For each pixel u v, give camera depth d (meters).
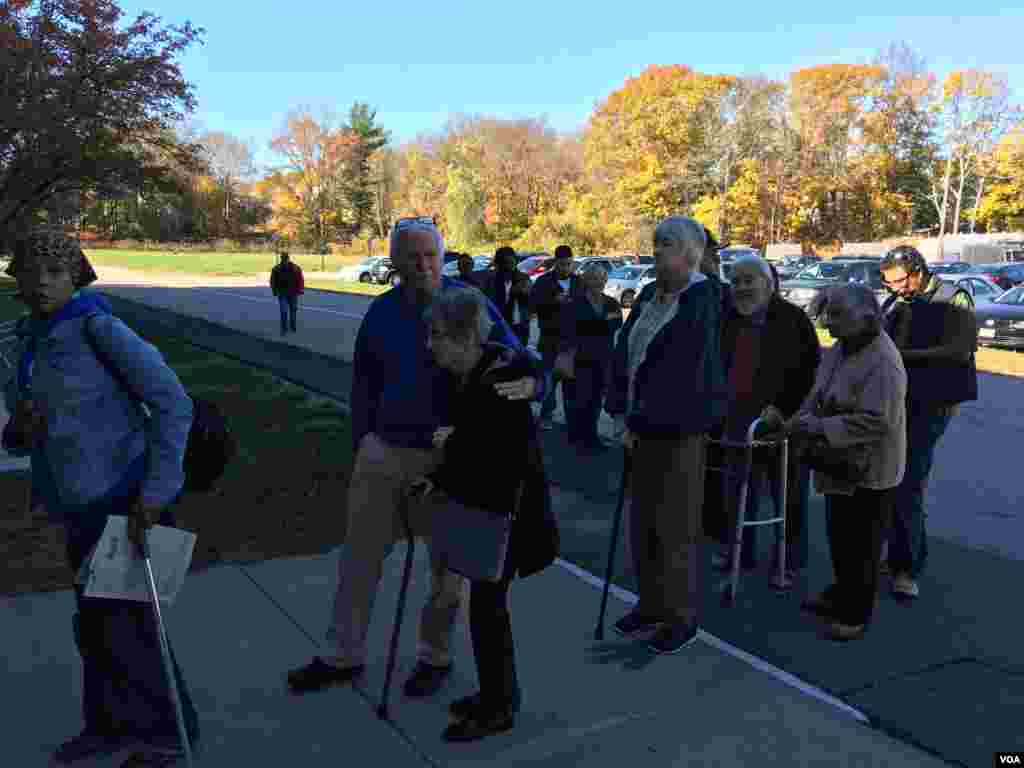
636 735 3.25
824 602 4.41
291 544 5.21
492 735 3.23
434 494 3.24
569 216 76.38
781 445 4.60
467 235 85.56
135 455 2.83
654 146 67.88
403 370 3.41
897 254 4.66
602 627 4.07
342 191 104.19
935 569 5.11
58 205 14.16
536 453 3.18
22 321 2.95
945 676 3.72
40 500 3.00
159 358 2.82
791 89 70.44
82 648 2.95
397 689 3.58
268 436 8.06
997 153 64.44
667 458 3.83
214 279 44.12
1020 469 7.87
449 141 102.44
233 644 3.96
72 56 12.66
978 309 18.55
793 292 25.27
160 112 13.88
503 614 3.21
